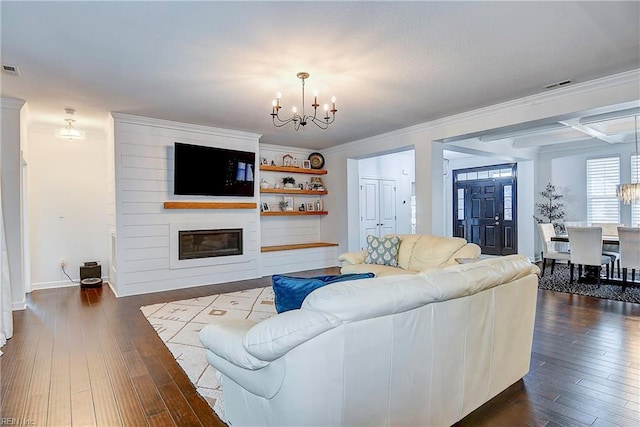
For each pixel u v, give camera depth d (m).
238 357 1.52
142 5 2.24
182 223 5.30
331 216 7.39
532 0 2.23
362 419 1.42
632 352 2.84
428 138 5.27
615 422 1.92
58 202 5.51
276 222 7.08
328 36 2.67
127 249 4.84
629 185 5.55
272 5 2.25
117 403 2.16
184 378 2.47
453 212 9.24
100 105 4.35
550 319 3.68
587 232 5.12
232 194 5.73
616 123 5.79
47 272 5.42
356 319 1.36
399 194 8.30
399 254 4.50
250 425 1.67
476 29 2.58
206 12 2.32
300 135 6.14
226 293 4.93
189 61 3.08
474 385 1.95
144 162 4.97
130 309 4.16
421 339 1.61
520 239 7.89
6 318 3.23
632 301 4.35
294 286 1.75
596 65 3.24
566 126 5.56
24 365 2.68
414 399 1.62
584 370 2.53
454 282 1.73
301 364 1.30
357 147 6.64
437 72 3.35
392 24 2.50
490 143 6.53
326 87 3.73
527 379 2.40
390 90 3.84
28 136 5.24
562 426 1.88
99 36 2.64
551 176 7.57
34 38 2.66
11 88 3.74
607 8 2.32
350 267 4.57
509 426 1.89
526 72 3.38
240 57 3.01
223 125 5.37
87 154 5.73
